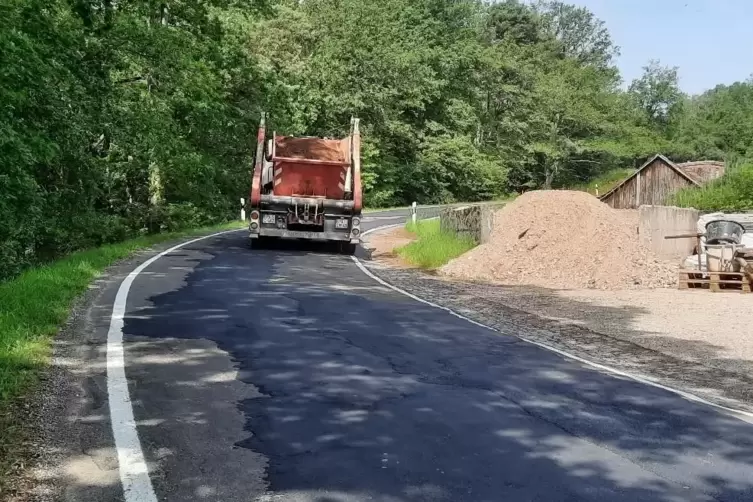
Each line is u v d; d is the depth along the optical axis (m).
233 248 20.53
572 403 6.75
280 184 21.05
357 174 20.55
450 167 66.00
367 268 17.69
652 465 5.18
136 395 6.20
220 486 4.45
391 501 4.32
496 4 100.06
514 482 4.71
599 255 17.36
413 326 10.21
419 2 69.12
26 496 4.20
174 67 25.19
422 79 59.97
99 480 4.47
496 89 75.25
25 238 19.16
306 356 7.95
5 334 7.59
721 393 7.61
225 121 33.38
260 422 5.69
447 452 5.22
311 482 4.55
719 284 16.39
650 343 10.24
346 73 55.41
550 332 10.66
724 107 110.50
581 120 81.75
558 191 20.03
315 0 58.66
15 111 16.56
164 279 13.30
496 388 7.13
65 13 18.75
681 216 21.72
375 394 6.64
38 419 5.48
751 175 42.50
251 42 43.25
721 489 4.77
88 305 10.27
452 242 22.72
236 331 9.03
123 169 28.91
